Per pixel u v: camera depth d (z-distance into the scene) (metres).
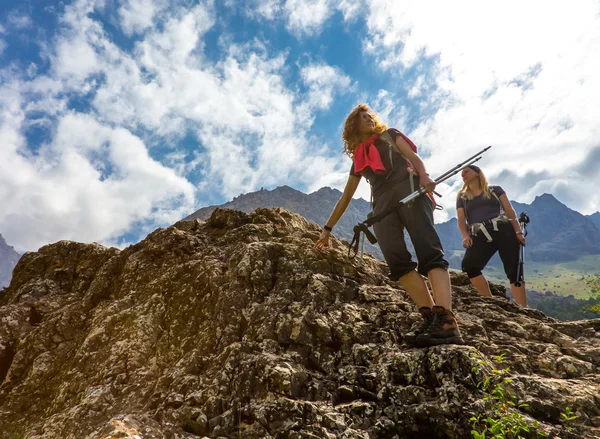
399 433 2.76
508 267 5.09
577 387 2.81
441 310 3.17
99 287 4.97
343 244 5.36
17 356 4.28
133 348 3.81
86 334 4.30
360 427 2.76
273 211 5.83
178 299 4.19
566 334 3.74
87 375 3.70
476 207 5.38
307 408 2.78
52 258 6.00
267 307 3.76
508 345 3.39
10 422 3.69
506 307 4.30
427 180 3.33
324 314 3.72
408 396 2.87
